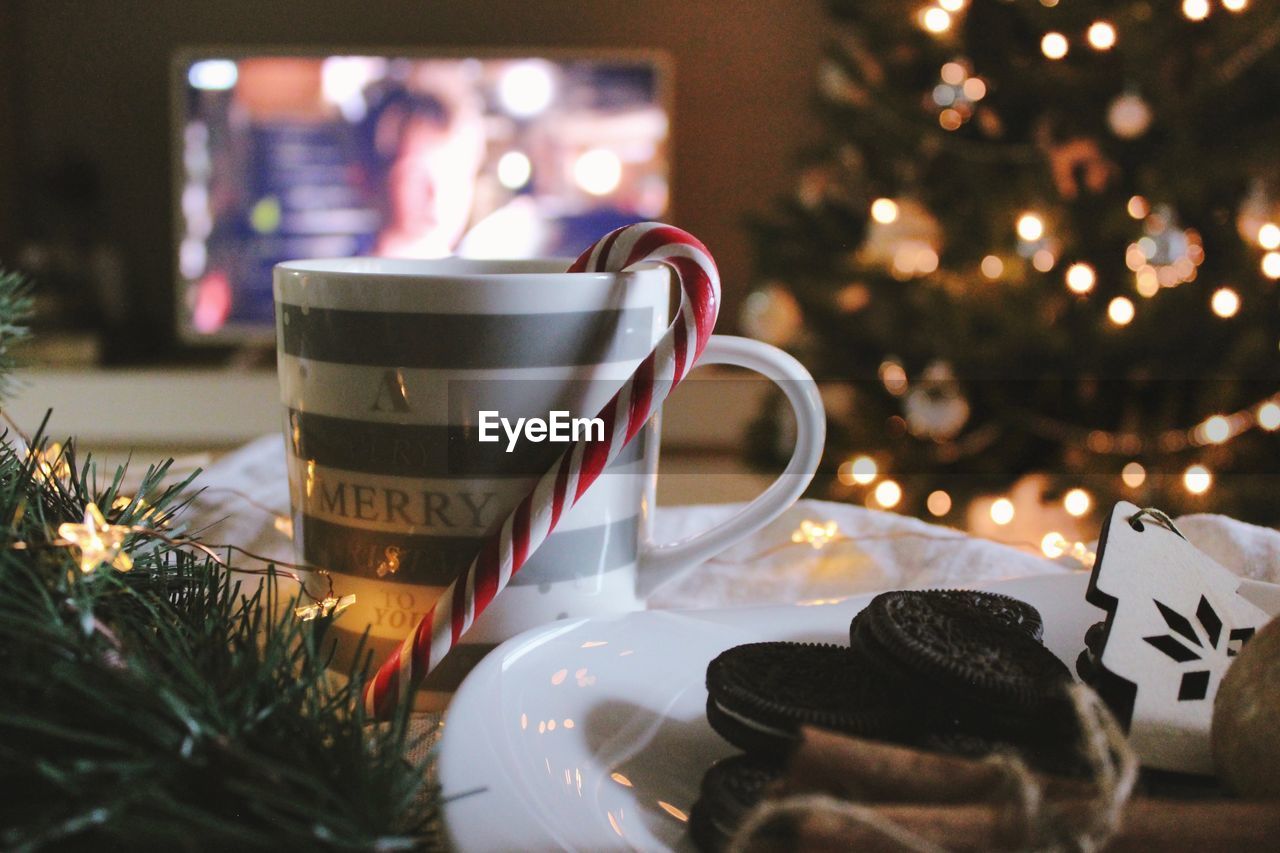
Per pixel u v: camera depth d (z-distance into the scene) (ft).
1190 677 1.09
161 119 8.38
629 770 1.08
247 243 8.02
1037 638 1.18
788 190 8.30
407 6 8.23
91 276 8.27
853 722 1.05
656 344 1.26
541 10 8.21
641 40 8.23
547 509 1.22
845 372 5.04
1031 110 4.70
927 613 1.15
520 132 7.86
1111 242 4.46
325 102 7.83
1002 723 1.07
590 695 1.14
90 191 8.20
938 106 4.84
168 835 0.89
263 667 1.00
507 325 1.21
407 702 1.01
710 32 8.21
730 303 8.37
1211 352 4.34
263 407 7.75
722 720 1.08
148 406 7.73
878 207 4.93
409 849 0.94
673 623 1.23
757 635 1.24
